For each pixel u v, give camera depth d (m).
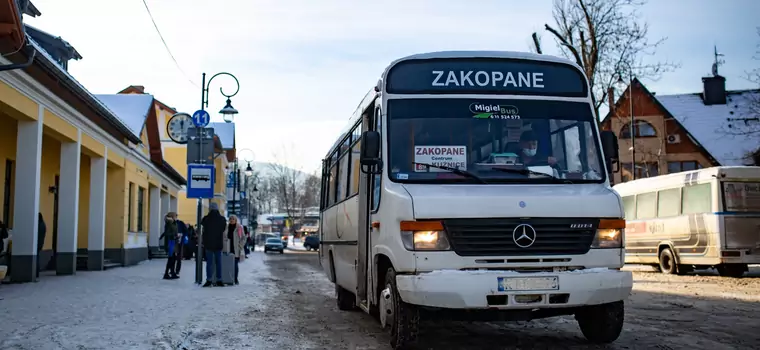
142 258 30.86
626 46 31.19
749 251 20.31
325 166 14.67
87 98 18.95
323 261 14.31
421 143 7.89
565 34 31.97
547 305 7.11
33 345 8.08
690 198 21.83
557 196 7.37
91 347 8.04
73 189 20.03
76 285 16.47
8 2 12.52
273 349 8.19
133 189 28.84
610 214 7.45
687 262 21.91
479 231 7.17
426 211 7.17
